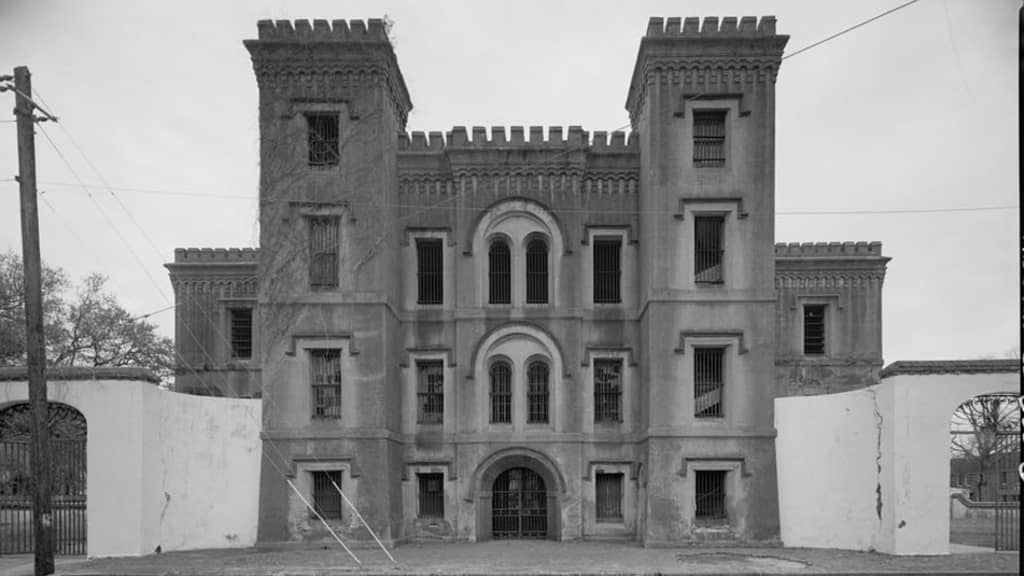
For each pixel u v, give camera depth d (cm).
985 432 3206
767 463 2355
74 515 2206
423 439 2541
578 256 2595
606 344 2572
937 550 2033
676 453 2362
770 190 2439
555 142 2616
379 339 2412
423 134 2655
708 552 2173
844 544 2212
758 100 2448
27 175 1839
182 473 2312
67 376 2144
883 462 2131
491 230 2605
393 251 2539
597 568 1856
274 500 2348
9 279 3631
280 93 2462
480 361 2555
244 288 3344
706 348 2422
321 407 2427
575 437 2519
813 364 3378
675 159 2445
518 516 2566
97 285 3944
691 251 2433
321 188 2456
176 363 3350
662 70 2455
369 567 1895
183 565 1948
